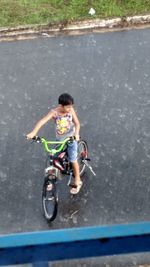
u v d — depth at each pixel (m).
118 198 10.38
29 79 14.10
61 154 9.45
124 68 14.29
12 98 13.48
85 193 10.50
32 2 16.69
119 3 16.42
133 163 11.21
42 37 15.73
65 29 15.89
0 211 10.30
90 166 11.15
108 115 12.66
